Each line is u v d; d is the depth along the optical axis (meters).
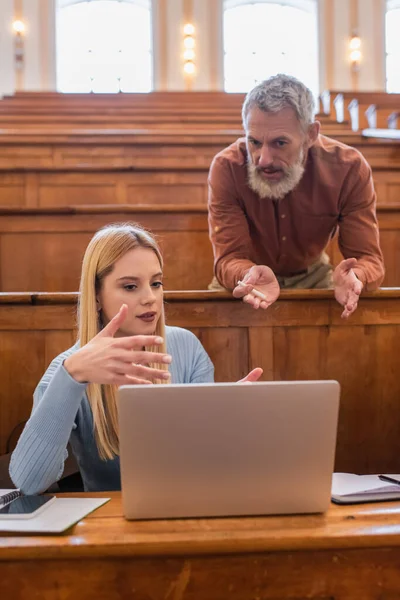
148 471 1.05
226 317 1.84
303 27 9.48
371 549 1.01
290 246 2.15
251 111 1.89
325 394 1.04
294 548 0.99
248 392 1.03
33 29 8.98
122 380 1.17
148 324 1.43
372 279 1.85
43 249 2.68
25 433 1.25
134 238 1.44
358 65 9.24
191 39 9.11
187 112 6.77
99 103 7.19
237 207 2.08
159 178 3.21
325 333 1.85
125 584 1.00
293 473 1.07
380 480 1.27
